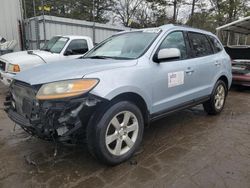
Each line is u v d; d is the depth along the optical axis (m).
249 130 4.50
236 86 8.49
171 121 4.98
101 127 2.94
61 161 3.35
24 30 12.67
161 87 3.71
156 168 3.16
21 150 3.68
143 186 2.80
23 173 3.06
